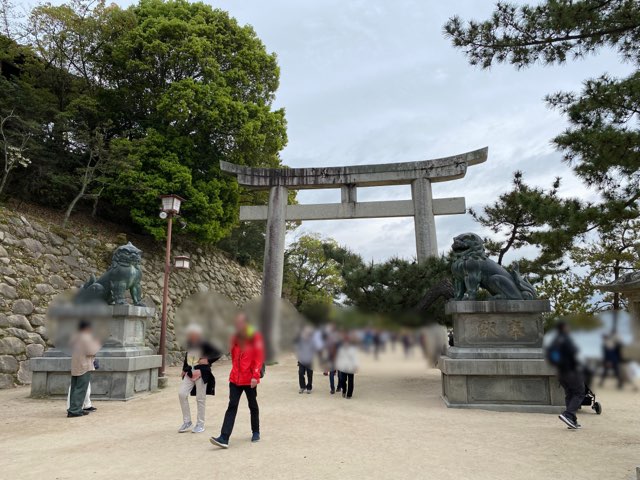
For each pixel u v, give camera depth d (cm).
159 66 1981
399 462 509
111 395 975
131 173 1780
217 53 2091
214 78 2005
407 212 1772
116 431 680
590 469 484
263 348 603
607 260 1934
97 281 1079
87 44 1898
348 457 529
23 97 1622
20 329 1279
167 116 1873
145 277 1877
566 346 669
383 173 1805
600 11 667
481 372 869
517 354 873
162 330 1248
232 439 618
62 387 1000
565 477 458
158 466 493
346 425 714
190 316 638
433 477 457
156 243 2097
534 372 848
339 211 1822
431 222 1736
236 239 2711
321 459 520
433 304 1215
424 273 1211
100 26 1891
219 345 637
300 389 1084
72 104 1797
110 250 1820
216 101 1908
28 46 1780
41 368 1003
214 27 2066
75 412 800
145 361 1058
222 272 2434
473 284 945
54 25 1841
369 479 450
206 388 673
